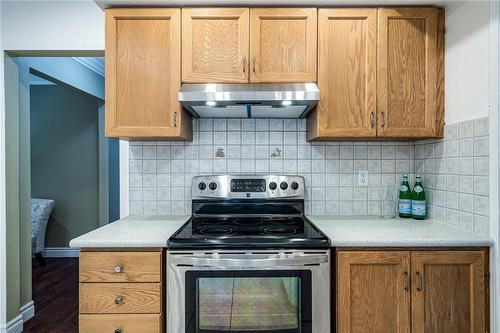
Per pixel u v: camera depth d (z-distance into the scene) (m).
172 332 1.52
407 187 2.12
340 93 1.85
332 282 1.58
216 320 1.52
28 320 2.60
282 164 2.21
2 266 2.32
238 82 1.85
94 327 1.52
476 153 1.64
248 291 1.52
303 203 2.15
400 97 1.86
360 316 1.55
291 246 1.52
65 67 3.29
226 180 2.11
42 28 2.27
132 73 1.85
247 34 1.84
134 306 1.53
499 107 1.54
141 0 1.79
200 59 1.85
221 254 1.51
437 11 1.87
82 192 4.46
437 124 1.88
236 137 2.21
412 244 1.54
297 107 1.91
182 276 1.51
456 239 1.55
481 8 1.60
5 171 2.34
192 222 1.97
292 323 1.52
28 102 2.67
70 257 4.38
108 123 1.85
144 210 2.20
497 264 1.54
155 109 1.85
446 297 1.56
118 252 1.54
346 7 1.86
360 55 1.85
